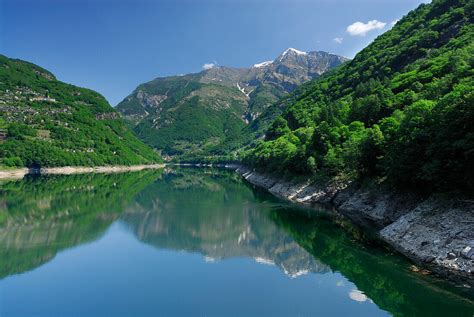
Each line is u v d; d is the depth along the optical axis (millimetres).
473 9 137875
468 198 37688
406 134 52156
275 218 62062
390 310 25578
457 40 120750
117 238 48562
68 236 48938
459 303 25188
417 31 166875
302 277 33219
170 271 35500
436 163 41625
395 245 40281
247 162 181000
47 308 25938
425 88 88812
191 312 25906
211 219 61688
